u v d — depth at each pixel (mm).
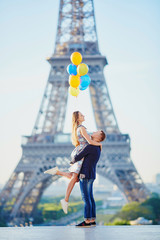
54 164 101688
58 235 13750
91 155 17594
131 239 12078
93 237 12758
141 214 119500
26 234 14406
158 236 13227
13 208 100062
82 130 17766
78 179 18188
